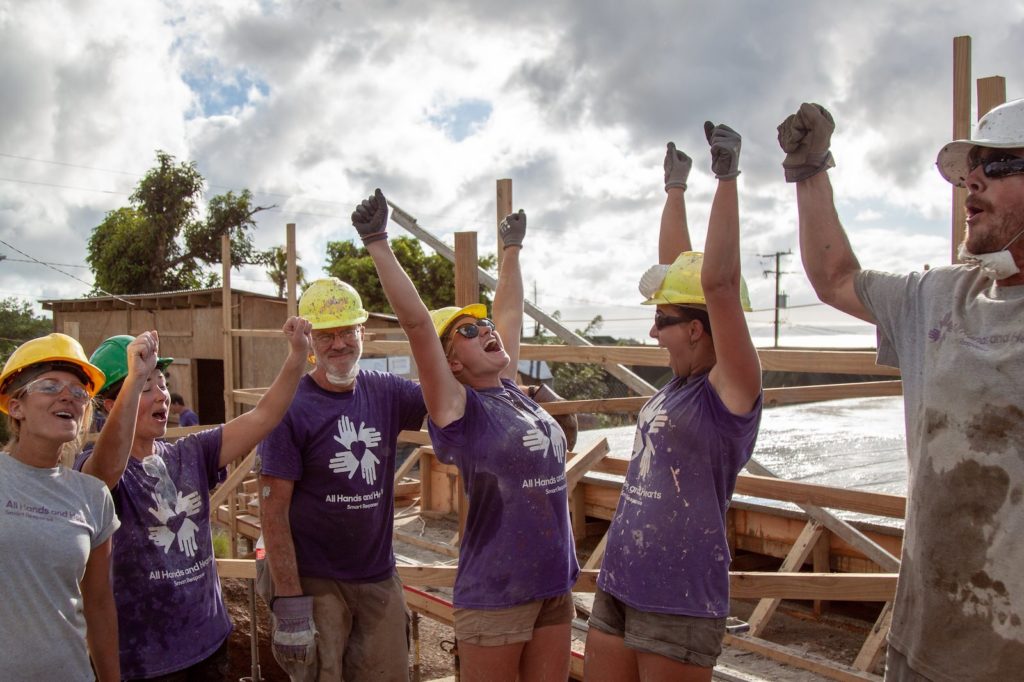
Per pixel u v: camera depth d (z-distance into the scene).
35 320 32.84
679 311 2.44
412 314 2.44
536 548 2.58
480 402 2.63
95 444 2.49
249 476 8.74
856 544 4.34
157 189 25.73
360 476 3.09
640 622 2.30
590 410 4.61
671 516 2.29
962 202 3.12
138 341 2.50
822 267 2.33
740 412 2.25
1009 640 1.75
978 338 1.85
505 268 3.42
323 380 3.18
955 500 1.85
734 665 4.14
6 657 2.15
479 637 2.55
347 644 3.15
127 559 2.71
